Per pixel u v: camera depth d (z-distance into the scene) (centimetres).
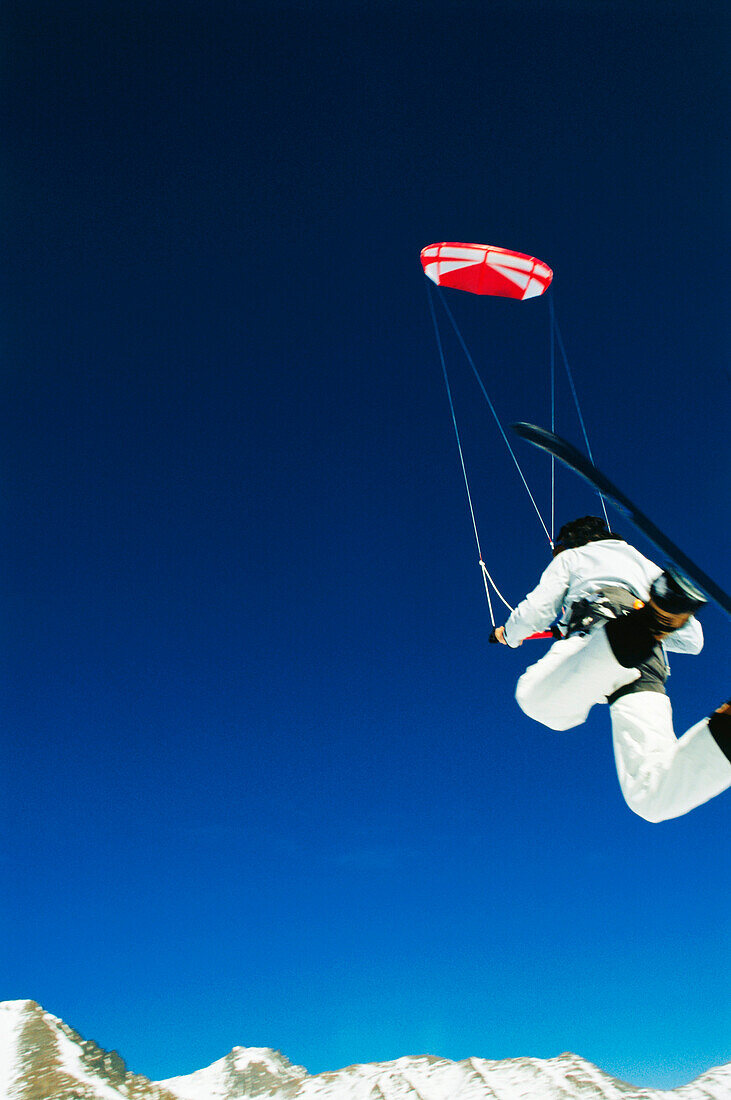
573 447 264
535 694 319
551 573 362
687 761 262
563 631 354
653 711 307
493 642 403
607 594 333
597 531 371
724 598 236
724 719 252
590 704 318
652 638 272
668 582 255
